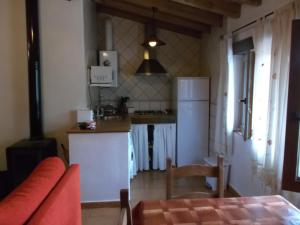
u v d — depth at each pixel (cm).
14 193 128
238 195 341
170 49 505
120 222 92
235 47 342
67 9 339
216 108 402
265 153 246
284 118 223
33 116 333
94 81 378
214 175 178
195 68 511
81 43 344
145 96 509
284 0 233
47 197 135
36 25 326
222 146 366
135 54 497
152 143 454
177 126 454
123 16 482
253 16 293
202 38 493
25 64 343
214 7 324
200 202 154
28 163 299
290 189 191
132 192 363
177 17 434
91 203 316
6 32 338
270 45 254
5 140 351
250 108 305
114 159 313
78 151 309
